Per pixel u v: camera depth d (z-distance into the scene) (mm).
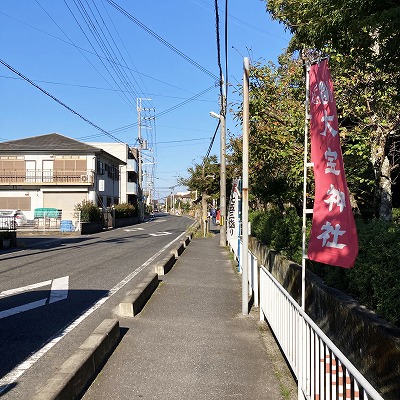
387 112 6992
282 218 10562
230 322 6891
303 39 5699
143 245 20844
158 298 8711
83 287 9750
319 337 3168
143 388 4309
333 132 3982
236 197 14219
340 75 7266
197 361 5098
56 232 31547
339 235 3861
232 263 14750
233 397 4129
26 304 8023
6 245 19250
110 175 46031
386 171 7648
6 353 5328
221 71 14469
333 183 3967
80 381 4160
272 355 5324
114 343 5625
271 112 9891
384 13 3543
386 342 3178
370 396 2131
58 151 38719
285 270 7305
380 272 3871
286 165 10562
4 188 38750
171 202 133625
